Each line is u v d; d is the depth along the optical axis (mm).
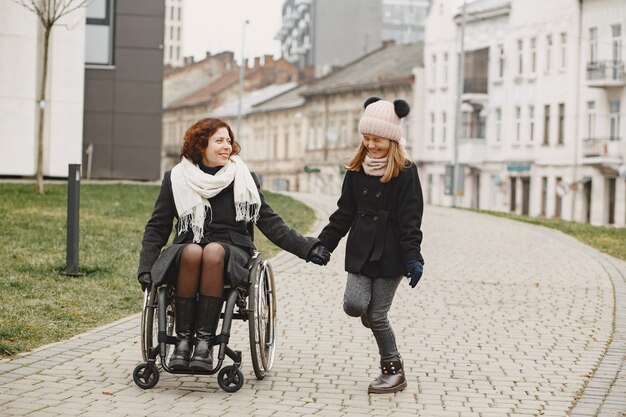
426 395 8039
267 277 8695
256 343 8188
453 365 9242
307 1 131125
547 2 65312
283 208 29469
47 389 7715
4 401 7285
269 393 7953
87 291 12539
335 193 85500
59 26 40438
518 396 8055
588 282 15961
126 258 15875
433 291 14266
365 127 8062
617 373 8891
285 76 119000
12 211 22922
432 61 77375
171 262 7996
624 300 13859
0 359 8641
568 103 63219
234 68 130000
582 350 10070
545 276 16641
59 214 22828
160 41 48750
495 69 70938
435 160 76562
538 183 66250
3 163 39344
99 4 48438
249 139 104125
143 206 26812
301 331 10758
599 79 60000
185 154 8383
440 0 76250
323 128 88125
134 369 7996
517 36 68562
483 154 72125
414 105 78562
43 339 9617
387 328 8180
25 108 39469
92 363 8680
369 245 8070
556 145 64250
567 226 31234
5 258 14938
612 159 58969
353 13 118875
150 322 7965
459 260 18781
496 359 9555
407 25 127250
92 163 48500
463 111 72812
